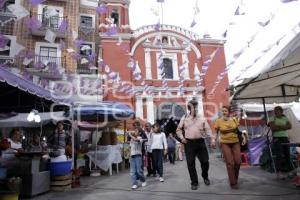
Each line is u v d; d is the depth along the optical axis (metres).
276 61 5.74
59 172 7.37
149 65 26.09
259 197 5.23
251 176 7.94
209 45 27.27
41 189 6.79
